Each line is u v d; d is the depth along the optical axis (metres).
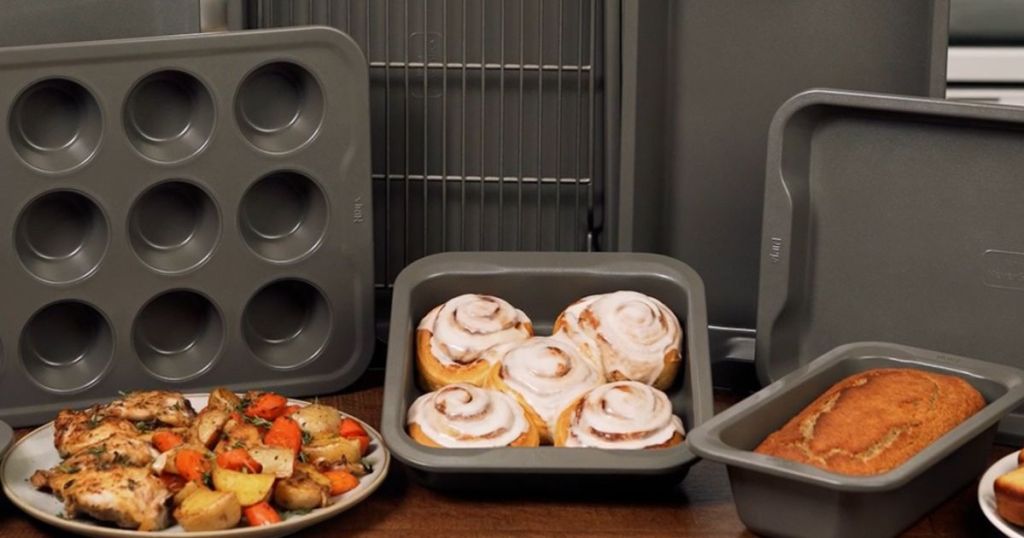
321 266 1.04
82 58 0.94
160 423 0.93
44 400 1.00
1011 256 0.96
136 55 0.96
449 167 1.12
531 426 0.90
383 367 1.12
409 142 1.11
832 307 1.02
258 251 1.03
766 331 1.02
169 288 1.01
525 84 1.09
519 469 0.85
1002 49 1.47
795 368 1.03
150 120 0.99
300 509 0.83
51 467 0.90
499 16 1.08
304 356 1.06
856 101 0.96
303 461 0.87
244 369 1.04
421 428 0.88
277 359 1.06
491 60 1.09
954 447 0.80
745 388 1.10
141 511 0.80
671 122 1.10
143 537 0.79
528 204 1.12
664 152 1.11
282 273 1.03
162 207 1.02
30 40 1.02
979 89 1.49
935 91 1.04
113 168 0.97
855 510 0.78
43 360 1.01
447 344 0.96
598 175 1.11
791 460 0.80
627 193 1.07
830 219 1.01
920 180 0.97
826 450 0.81
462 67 1.09
